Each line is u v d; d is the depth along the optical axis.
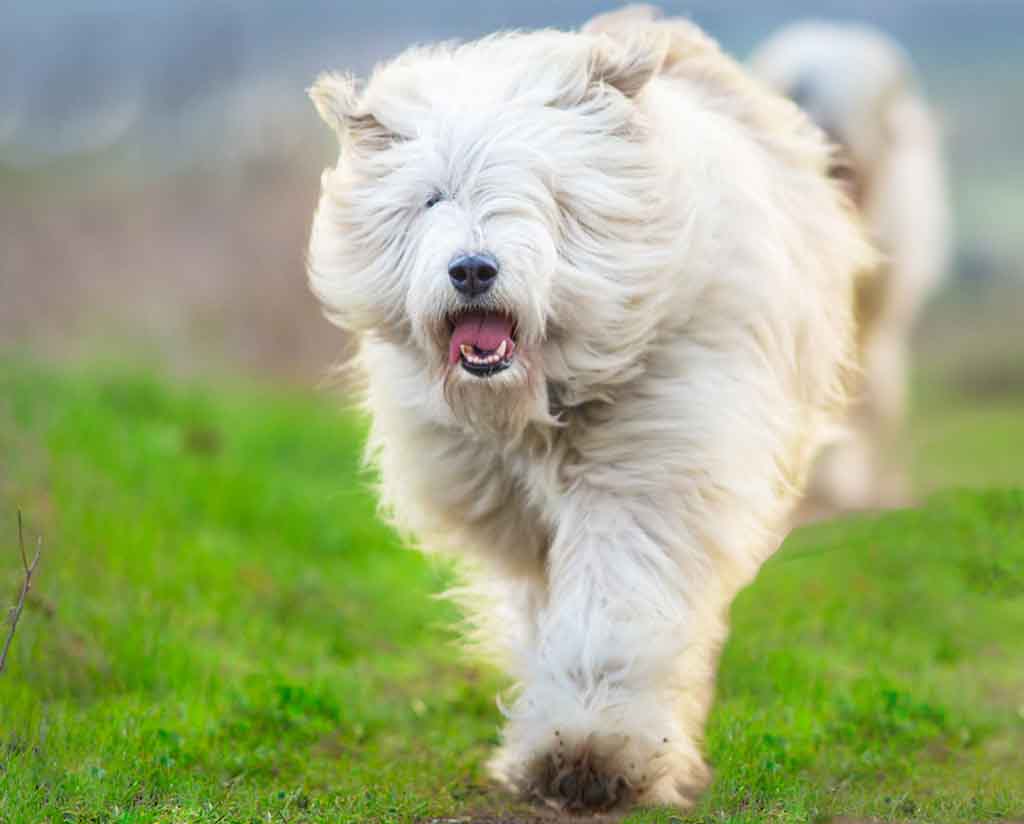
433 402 9.30
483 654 10.88
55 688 10.67
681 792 9.08
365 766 10.02
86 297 29.38
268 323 29.42
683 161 9.21
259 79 34.72
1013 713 11.49
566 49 9.20
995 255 43.56
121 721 9.90
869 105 14.81
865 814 8.83
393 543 16.67
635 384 9.17
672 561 9.02
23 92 36.50
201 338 28.91
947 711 11.11
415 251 9.02
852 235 11.52
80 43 37.41
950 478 21.81
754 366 9.42
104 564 12.96
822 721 10.80
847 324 11.33
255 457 19.92
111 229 30.83
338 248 9.38
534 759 8.55
